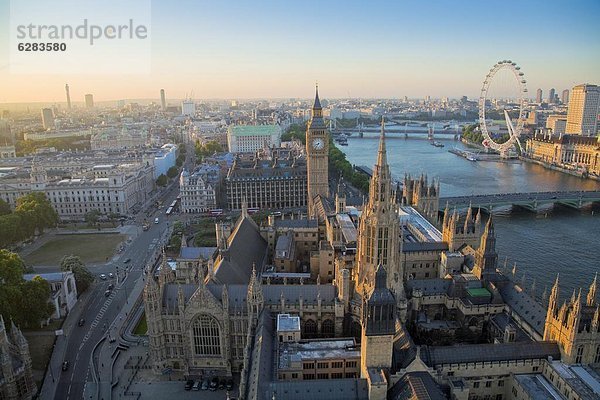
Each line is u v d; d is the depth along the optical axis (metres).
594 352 127.81
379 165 137.50
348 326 155.88
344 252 181.75
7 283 176.38
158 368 156.25
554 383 125.06
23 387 138.75
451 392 116.81
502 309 163.75
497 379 130.38
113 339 175.50
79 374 155.75
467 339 162.25
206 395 145.50
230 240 197.38
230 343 154.25
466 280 171.62
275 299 159.38
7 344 134.62
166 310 153.62
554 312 136.50
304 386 114.25
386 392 110.50
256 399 107.56
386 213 140.62
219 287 156.25
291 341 141.12
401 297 152.50
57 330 181.12
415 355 118.69
